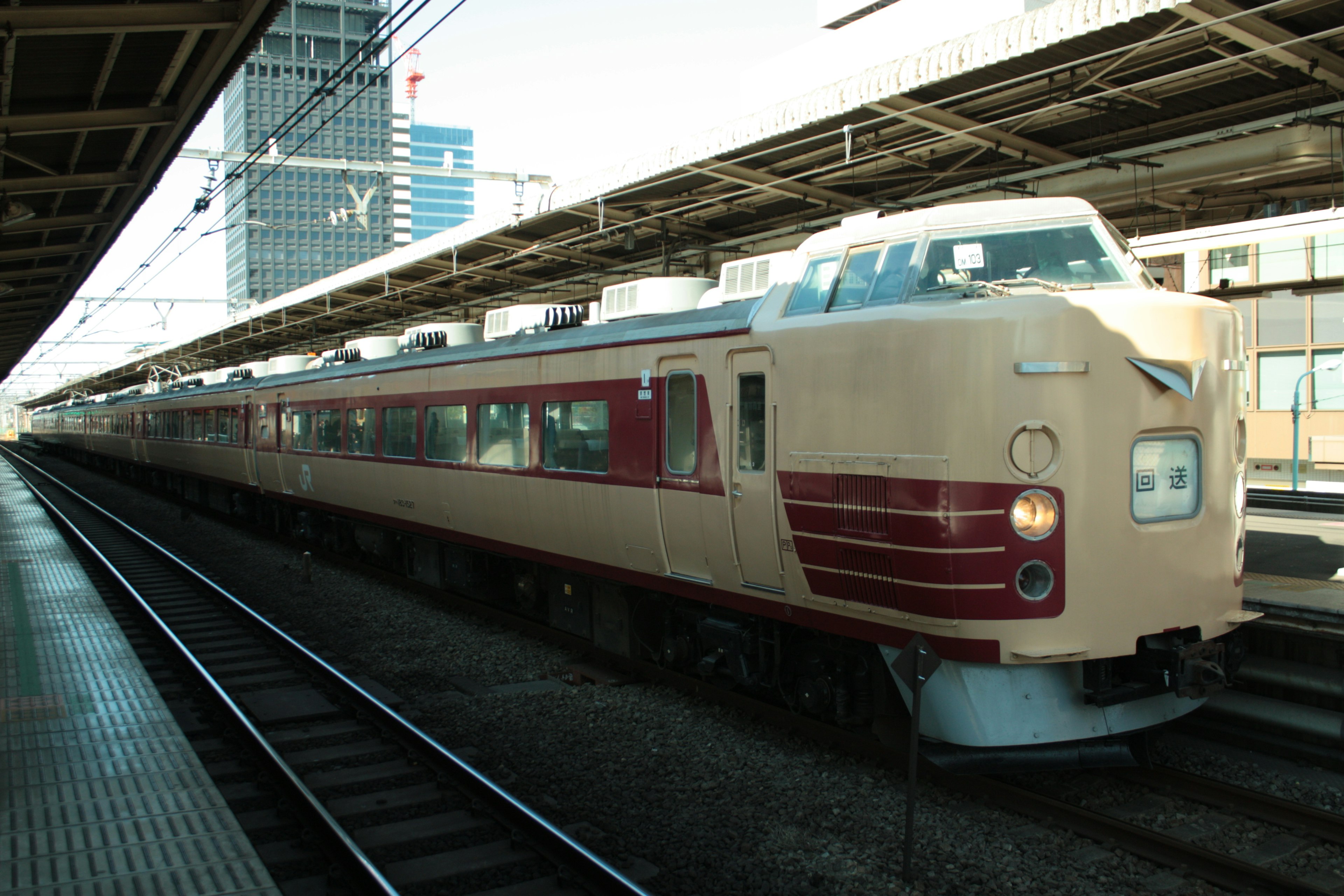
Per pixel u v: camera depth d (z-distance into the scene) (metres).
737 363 6.39
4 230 11.41
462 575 10.93
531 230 14.63
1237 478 5.52
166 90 8.80
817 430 5.74
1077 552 4.95
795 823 5.21
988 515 4.95
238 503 19.33
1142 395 5.03
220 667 8.55
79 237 14.24
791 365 5.92
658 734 6.62
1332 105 8.05
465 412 9.95
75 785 5.47
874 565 5.44
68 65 8.05
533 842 4.95
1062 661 4.98
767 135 9.27
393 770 6.04
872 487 5.38
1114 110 9.77
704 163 10.57
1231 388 5.43
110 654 8.63
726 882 4.57
